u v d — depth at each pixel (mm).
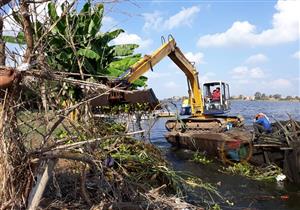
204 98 19250
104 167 5148
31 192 3803
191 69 18031
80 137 4609
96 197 5441
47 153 3846
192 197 8594
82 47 5805
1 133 3615
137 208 5488
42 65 3705
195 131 18344
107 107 6738
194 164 14406
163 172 7438
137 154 7434
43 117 3846
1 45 3668
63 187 5727
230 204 9008
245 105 91688
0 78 3488
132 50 10797
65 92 4332
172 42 14695
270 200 9703
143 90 6145
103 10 4016
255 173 12555
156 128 27859
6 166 3699
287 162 11484
